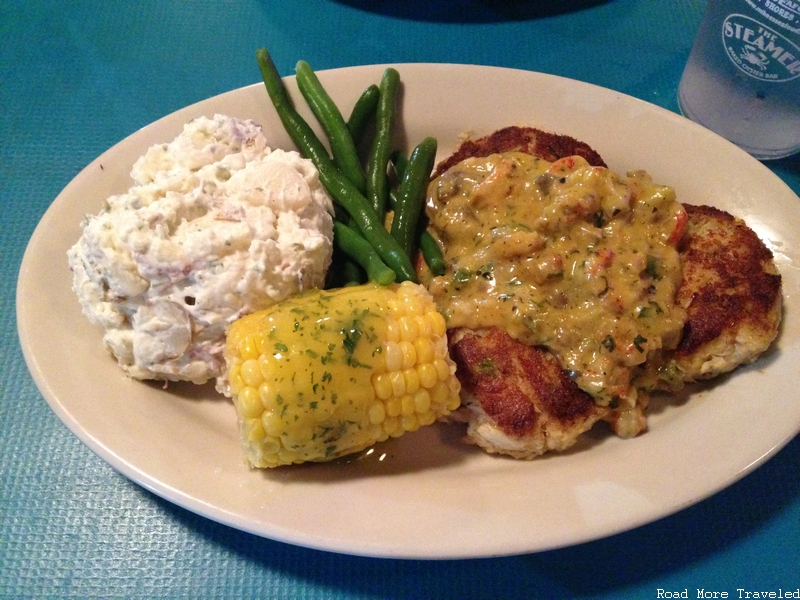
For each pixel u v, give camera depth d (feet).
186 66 1.35
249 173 0.89
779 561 0.83
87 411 0.82
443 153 1.14
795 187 1.15
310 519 0.74
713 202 1.03
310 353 0.76
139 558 0.83
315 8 1.45
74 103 1.29
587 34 1.40
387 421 0.80
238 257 0.84
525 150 1.03
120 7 1.45
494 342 0.89
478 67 1.13
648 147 1.07
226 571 0.83
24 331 0.86
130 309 0.85
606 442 0.89
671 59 1.36
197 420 0.87
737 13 1.07
